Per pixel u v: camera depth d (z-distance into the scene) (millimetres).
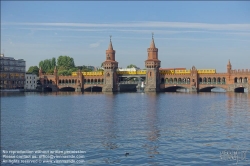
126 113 104062
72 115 105125
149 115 97125
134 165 49594
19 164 55812
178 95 190875
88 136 70062
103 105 135375
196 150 54125
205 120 80500
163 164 49062
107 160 52844
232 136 60000
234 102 126000
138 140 63594
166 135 66250
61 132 76250
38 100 173500
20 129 83000
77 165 52281
